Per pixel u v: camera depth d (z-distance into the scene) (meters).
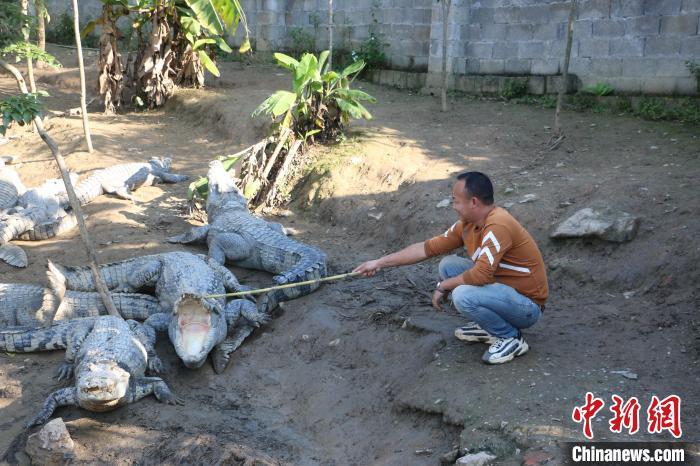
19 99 5.93
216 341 5.64
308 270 6.48
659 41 10.73
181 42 13.20
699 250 5.72
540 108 11.77
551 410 4.14
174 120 12.49
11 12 10.05
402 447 4.44
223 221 7.66
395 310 6.01
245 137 10.96
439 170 8.56
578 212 6.60
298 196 9.02
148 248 7.41
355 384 5.30
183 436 4.73
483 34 13.06
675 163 7.96
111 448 4.63
